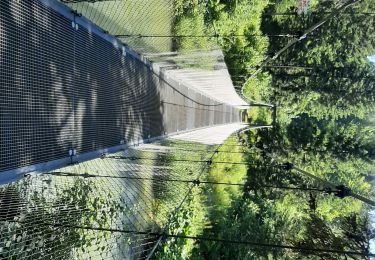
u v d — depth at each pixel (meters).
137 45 10.10
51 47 6.86
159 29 10.64
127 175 8.17
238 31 18.41
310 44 26.45
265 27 25.41
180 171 10.43
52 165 6.81
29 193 5.84
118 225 6.64
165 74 12.95
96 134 8.32
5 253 4.65
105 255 6.07
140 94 10.71
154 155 10.28
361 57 27.00
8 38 5.86
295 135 28.98
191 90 16.34
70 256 5.44
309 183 24.05
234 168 19.94
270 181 23.97
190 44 12.84
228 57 18.28
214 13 15.23
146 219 7.48
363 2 24.88
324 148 28.14
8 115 5.87
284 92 29.52
